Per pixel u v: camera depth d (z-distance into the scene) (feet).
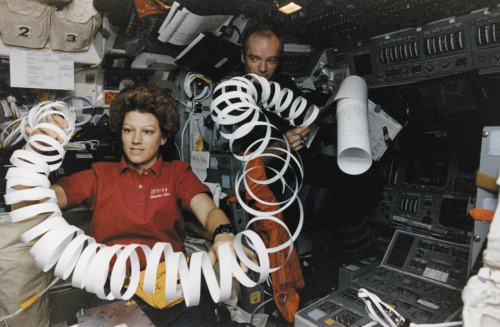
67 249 3.06
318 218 7.91
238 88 4.47
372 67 8.17
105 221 4.89
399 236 7.39
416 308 5.25
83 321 3.57
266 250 3.06
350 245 7.60
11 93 7.22
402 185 8.19
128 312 3.73
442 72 6.95
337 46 8.61
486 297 2.72
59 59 7.14
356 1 6.35
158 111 4.83
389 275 6.49
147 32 7.74
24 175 3.30
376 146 6.09
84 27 6.84
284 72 9.86
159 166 5.15
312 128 5.95
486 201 4.25
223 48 8.18
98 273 3.03
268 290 7.91
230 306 6.74
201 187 5.09
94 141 7.73
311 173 7.82
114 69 8.21
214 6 7.25
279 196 7.79
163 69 9.08
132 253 3.43
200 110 9.71
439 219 7.39
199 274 2.99
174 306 4.70
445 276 6.14
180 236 5.48
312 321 4.91
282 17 7.53
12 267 4.28
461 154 7.39
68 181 4.90
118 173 5.06
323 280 8.22
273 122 7.55
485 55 6.26
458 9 6.17
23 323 4.53
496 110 6.75
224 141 9.09
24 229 4.25
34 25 6.45
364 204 7.82
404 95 7.86
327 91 9.53
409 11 6.46
